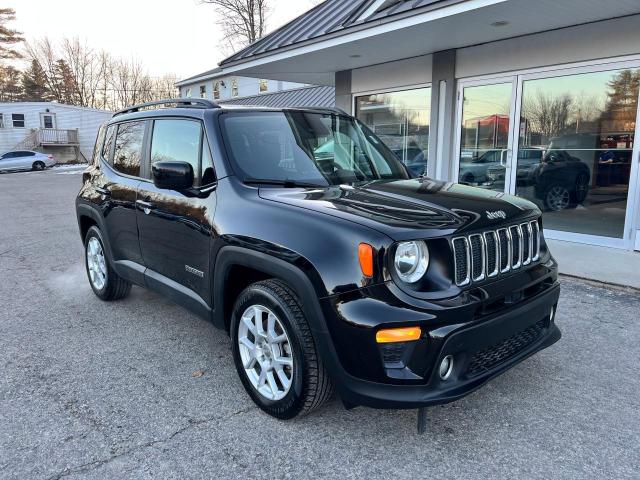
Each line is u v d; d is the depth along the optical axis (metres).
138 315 4.70
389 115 10.05
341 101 10.89
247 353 3.09
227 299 3.24
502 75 7.87
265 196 3.05
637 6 5.98
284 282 2.79
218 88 39.59
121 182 4.32
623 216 6.80
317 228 2.62
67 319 4.62
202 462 2.56
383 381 2.42
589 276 5.54
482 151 8.38
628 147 6.65
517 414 2.96
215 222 3.18
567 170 7.34
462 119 8.57
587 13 6.27
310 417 2.95
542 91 7.46
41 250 7.75
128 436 2.78
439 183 3.56
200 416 2.98
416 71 9.20
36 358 3.79
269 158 3.44
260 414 2.99
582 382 3.33
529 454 2.60
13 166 32.47
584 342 3.94
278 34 10.23
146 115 4.20
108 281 4.86
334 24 8.63
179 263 3.61
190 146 3.62
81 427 2.87
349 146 3.95
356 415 2.97
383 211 2.70
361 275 2.43
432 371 2.39
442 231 2.49
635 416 2.93
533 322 2.85
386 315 2.37
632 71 6.50
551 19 6.55
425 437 2.75
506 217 2.81
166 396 3.21
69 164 39.38
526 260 2.96
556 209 7.56
